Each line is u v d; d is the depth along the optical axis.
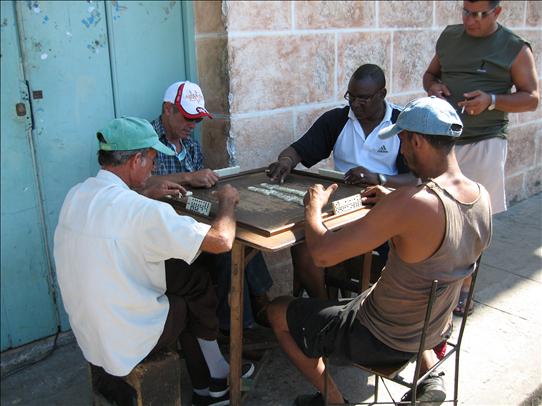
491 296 3.60
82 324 2.08
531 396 2.63
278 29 3.22
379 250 2.99
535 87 3.04
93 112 2.92
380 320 2.06
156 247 1.99
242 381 2.60
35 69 2.68
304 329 2.26
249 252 2.29
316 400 2.49
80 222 2.02
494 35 3.06
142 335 2.07
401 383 2.07
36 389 2.76
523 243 4.49
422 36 4.15
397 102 4.12
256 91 3.22
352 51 3.69
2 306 2.85
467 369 2.83
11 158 2.70
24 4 2.58
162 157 2.88
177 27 3.15
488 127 3.20
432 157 1.93
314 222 2.08
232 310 2.30
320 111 3.60
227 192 2.23
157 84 3.14
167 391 2.17
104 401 2.34
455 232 1.86
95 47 2.85
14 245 2.81
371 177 2.66
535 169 5.80
